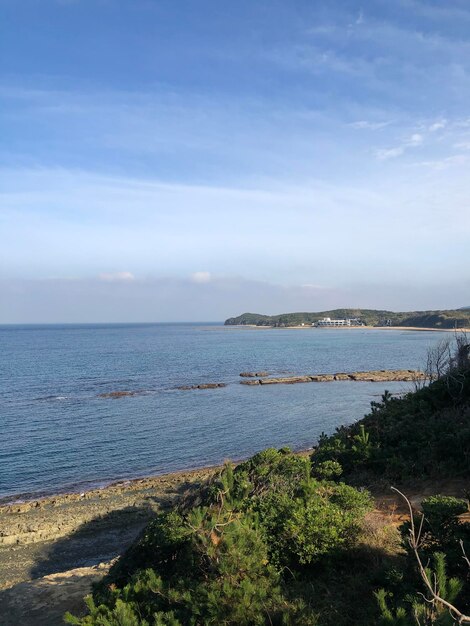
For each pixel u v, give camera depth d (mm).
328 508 6797
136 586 5578
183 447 29609
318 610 5105
